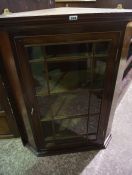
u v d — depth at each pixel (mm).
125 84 1947
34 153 1387
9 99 1104
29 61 851
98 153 1377
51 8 1011
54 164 1312
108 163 1301
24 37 752
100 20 734
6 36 760
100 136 1333
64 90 1022
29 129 1217
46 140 1294
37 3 884
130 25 806
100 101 1100
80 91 1032
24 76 898
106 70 935
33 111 1066
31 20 684
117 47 844
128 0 854
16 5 762
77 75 985
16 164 1319
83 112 1161
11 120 1397
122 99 1950
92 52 863
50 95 1027
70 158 1350
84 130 1294
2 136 1515
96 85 1021
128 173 1228
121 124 1624
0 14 719
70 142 1337
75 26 741
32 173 1255
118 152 1375
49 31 742
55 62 904
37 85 965
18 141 1507
